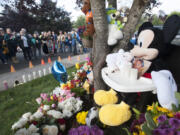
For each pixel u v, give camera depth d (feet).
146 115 2.98
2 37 23.80
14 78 16.10
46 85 12.57
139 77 4.65
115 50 5.70
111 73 5.05
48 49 33.01
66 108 6.03
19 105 9.12
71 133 3.73
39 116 5.36
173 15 4.14
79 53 35.99
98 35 5.52
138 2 5.05
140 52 4.57
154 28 4.61
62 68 9.20
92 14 5.37
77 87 8.11
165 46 4.46
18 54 40.47
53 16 67.67
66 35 37.45
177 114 2.88
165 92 3.65
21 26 61.46
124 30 5.62
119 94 5.58
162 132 2.31
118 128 4.77
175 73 4.80
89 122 4.86
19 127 4.93
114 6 8.61
